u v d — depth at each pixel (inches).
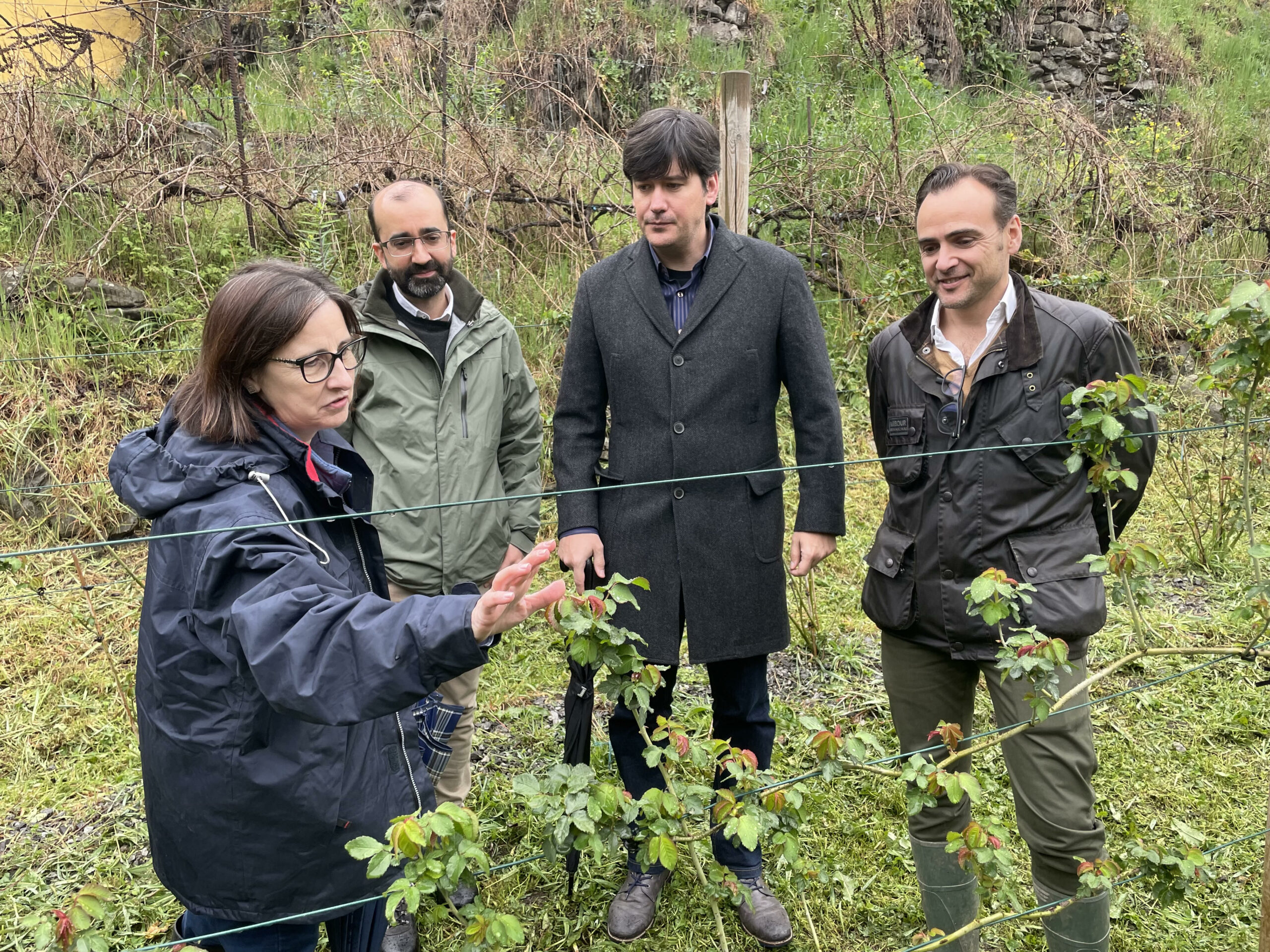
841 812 115.8
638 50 339.6
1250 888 106.6
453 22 319.6
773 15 382.9
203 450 58.0
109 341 191.2
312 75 287.7
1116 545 73.6
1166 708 139.1
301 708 49.4
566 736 90.1
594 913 100.2
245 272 59.1
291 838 59.4
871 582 89.5
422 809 65.9
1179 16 462.3
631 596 62.6
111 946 94.0
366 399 98.2
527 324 209.2
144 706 60.0
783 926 95.6
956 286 79.2
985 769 125.0
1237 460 195.6
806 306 93.7
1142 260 273.1
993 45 417.4
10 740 126.6
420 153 217.5
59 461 170.6
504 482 109.3
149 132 207.3
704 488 92.4
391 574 99.2
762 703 98.1
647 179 86.8
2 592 152.9
